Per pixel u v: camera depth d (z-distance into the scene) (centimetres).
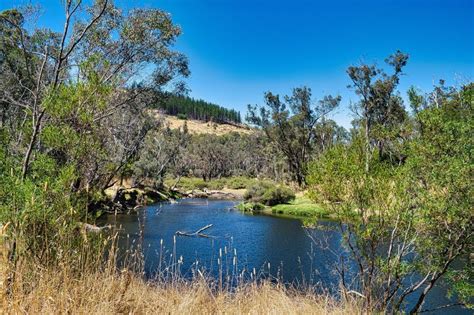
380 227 682
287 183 5691
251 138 9144
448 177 642
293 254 1794
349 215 691
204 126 16200
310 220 788
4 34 998
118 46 1091
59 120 610
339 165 699
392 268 670
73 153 609
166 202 4472
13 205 477
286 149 5481
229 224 2791
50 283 439
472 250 688
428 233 702
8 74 1216
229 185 7006
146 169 4722
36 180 566
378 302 684
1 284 391
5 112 1202
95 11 1005
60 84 644
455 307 986
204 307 585
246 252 1839
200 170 8006
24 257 445
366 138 763
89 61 628
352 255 749
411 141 736
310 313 623
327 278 1291
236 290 707
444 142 681
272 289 753
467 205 639
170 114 17200
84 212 589
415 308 717
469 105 704
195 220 2955
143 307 532
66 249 489
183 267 1438
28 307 415
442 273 688
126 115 1955
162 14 1173
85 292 466
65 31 693
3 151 576
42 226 509
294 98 5269
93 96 624
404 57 4009
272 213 3538
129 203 3594
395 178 691
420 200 679
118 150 1789
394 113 3909
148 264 1433
